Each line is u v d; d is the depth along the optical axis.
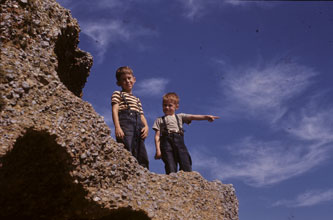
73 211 3.96
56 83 4.92
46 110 4.49
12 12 5.06
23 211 3.69
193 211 5.16
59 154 4.04
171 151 6.12
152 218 4.51
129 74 5.98
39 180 3.84
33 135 3.96
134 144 5.57
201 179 6.00
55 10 5.81
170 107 6.43
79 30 6.49
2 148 3.69
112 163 4.79
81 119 4.73
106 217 4.17
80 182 4.19
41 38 5.26
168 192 5.29
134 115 5.69
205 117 6.41
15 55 4.72
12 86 4.35
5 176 3.62
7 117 4.05
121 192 4.67
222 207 5.68
